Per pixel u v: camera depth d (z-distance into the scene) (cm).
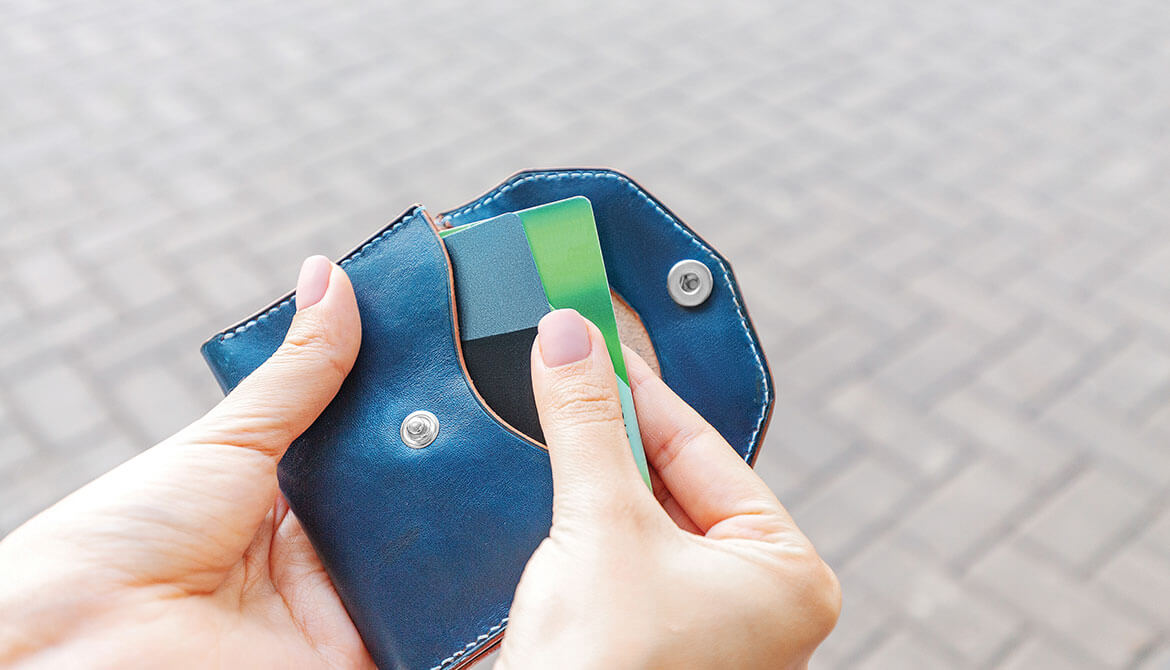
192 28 374
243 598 88
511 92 337
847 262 270
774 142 313
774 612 76
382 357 90
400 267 91
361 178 298
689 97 334
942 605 196
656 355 99
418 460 87
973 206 288
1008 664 188
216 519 81
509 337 89
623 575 72
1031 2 393
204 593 82
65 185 296
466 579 85
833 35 369
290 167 303
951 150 310
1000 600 197
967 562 203
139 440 227
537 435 88
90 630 74
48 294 261
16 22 379
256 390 85
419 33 370
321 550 88
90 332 251
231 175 299
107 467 221
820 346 247
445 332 89
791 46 362
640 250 99
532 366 82
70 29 374
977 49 361
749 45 363
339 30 372
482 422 87
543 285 90
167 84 340
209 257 271
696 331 98
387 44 363
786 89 338
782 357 245
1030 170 302
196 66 350
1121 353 244
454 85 340
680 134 317
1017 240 276
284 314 95
